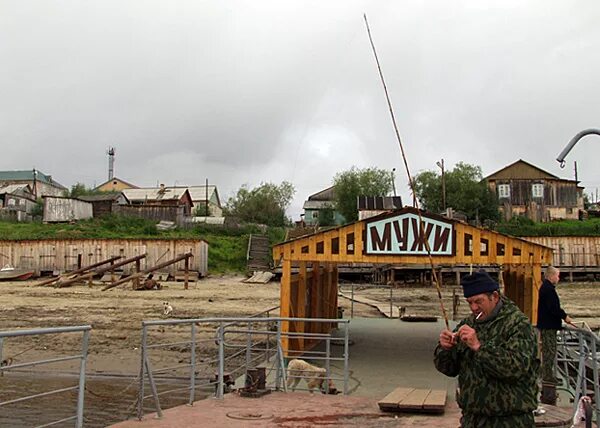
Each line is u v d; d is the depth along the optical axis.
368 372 13.46
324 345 17.67
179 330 24.17
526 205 74.00
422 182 74.94
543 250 13.81
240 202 91.44
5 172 118.94
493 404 3.96
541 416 8.13
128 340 21.59
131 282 46.28
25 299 36.28
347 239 14.44
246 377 10.34
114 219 68.50
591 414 7.38
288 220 91.44
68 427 11.09
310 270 18.38
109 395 13.73
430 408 8.83
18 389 14.23
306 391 11.04
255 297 39.22
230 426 7.95
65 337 21.98
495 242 13.92
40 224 67.75
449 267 50.97
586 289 47.53
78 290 42.53
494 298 4.12
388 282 52.56
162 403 12.91
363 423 8.27
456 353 4.25
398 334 20.30
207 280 52.56
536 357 3.98
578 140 13.52
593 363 8.00
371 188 80.19
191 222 70.56
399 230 14.23
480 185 73.25
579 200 75.25
